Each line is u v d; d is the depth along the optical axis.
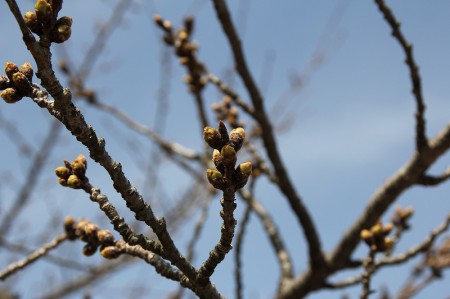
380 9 0.56
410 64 0.59
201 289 0.40
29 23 0.36
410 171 0.66
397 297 0.70
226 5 0.64
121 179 0.38
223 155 0.36
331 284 0.74
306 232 0.73
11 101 0.38
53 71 0.37
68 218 0.48
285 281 0.77
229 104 0.71
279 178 0.71
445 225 0.59
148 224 0.39
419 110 0.62
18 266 0.48
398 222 0.62
